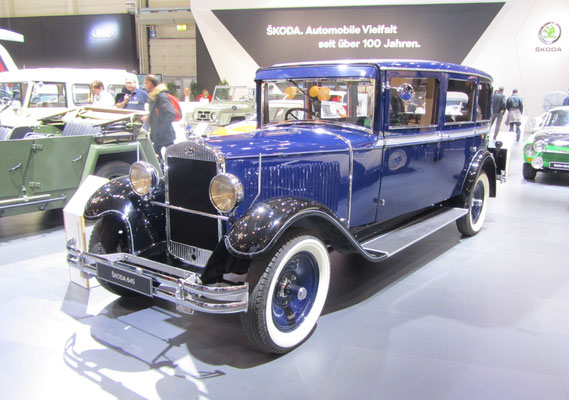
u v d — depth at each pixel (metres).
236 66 14.90
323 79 3.45
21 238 4.59
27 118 6.26
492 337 2.76
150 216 2.98
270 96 3.85
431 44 13.28
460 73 3.97
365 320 2.97
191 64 20.00
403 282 3.57
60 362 2.49
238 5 14.35
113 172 5.15
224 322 2.96
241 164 2.61
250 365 2.48
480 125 4.59
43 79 8.05
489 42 13.16
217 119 10.56
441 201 4.33
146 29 19.88
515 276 3.69
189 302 2.27
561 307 3.15
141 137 5.43
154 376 2.37
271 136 3.12
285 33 14.28
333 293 3.37
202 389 2.27
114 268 2.60
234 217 2.57
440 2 12.95
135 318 2.98
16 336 2.75
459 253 4.22
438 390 2.27
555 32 13.04
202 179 2.62
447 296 3.32
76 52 20.19
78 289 3.41
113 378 2.35
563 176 8.09
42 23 20.08
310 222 2.67
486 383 2.32
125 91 8.89
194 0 14.52
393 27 13.41
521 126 12.45
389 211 3.62
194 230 2.76
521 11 13.07
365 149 3.21
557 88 13.44
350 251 2.87
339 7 13.71
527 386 2.29
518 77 13.56
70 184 4.80
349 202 3.22
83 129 5.18
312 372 2.41
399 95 3.31
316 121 3.56
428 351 2.61
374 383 2.32
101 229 3.04
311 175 2.93
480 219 4.83
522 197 6.48
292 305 2.68
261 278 2.36
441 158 4.00
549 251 4.27
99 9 19.73
